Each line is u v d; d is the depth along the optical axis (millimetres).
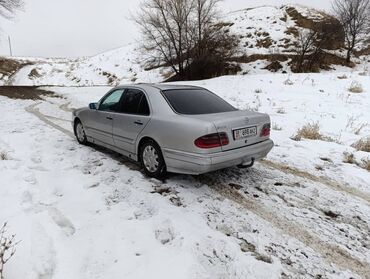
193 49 26438
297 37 31141
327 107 10430
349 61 30203
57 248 2891
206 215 3654
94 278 2553
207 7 25406
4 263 2469
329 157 5836
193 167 3914
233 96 13031
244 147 4184
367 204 4070
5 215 3367
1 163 4914
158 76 32875
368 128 8070
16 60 53500
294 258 2951
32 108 11781
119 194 4098
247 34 33344
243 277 2641
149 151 4598
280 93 12961
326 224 3568
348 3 29984
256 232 3354
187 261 2789
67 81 42719
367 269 2855
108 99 5574
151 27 26422
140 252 2908
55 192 4098
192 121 3916
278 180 4766
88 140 6230
